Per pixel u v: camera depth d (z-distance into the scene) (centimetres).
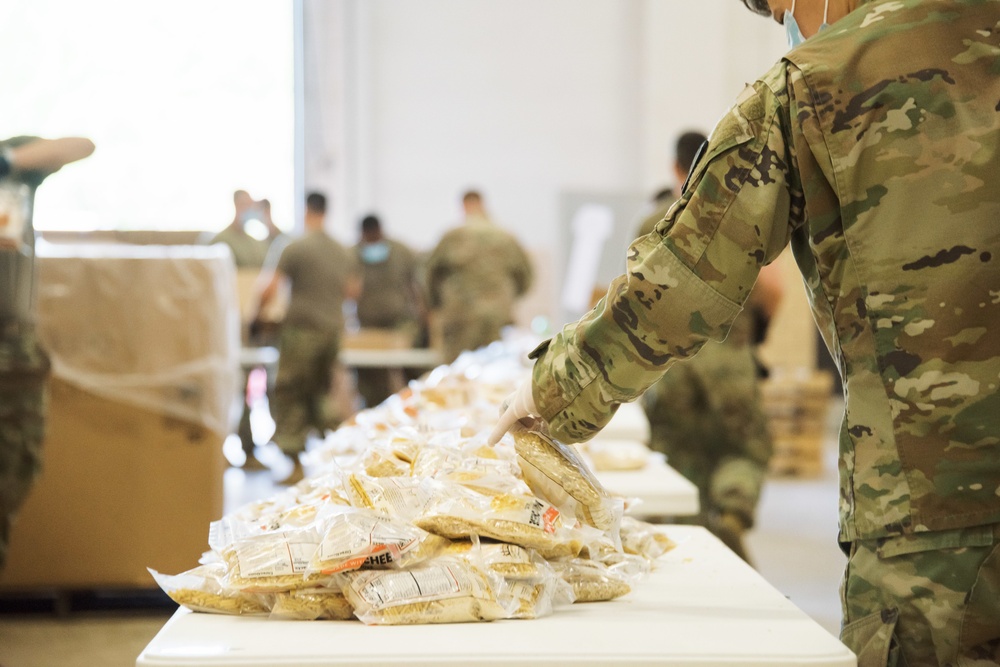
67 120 871
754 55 934
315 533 108
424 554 107
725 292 104
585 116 958
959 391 101
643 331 106
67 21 867
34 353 287
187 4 884
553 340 114
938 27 105
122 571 351
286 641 97
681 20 929
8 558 347
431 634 99
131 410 350
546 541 110
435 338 682
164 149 888
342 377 774
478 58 948
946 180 102
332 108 919
